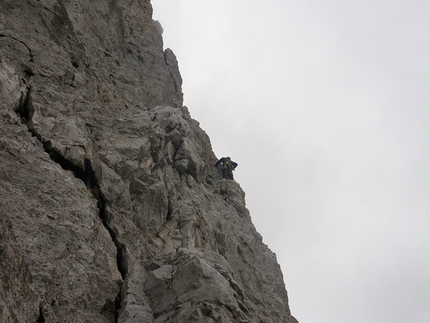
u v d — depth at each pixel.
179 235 18.14
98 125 18.03
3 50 16.72
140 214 17.16
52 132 15.95
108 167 16.91
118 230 16.02
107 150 17.23
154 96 24.48
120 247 15.83
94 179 16.44
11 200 13.10
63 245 13.12
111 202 16.41
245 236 23.38
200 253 15.25
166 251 17.16
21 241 12.37
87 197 15.27
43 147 15.46
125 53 24.83
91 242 14.10
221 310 12.43
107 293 13.70
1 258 8.90
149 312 13.02
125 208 16.78
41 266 12.17
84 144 16.34
